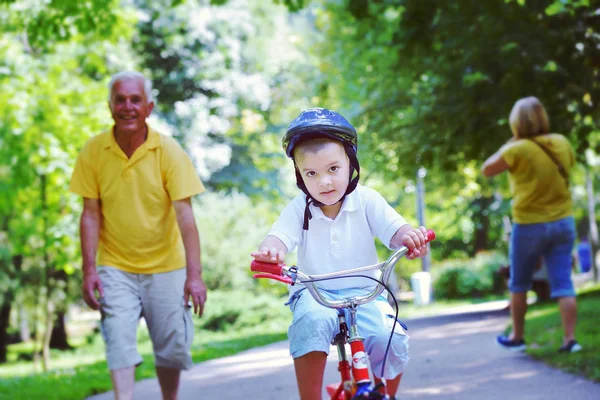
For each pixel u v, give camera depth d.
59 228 18.69
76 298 25.47
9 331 34.41
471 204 33.06
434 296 30.41
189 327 5.62
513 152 7.53
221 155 25.83
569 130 13.72
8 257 23.39
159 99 25.28
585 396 5.70
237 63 26.25
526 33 12.02
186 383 8.42
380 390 3.19
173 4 11.76
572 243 7.61
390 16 16.47
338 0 19.62
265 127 26.64
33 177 17.94
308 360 3.68
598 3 11.78
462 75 13.54
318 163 3.59
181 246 5.66
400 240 3.81
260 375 8.47
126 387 5.27
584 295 16.20
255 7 26.98
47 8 11.80
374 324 3.81
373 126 18.38
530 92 12.52
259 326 23.00
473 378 6.92
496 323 12.19
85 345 29.36
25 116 17.39
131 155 5.43
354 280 3.90
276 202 28.16
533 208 7.59
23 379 9.74
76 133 17.92
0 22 16.61
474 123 13.90
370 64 19.06
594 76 12.94
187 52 25.17
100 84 18.91
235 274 28.83
